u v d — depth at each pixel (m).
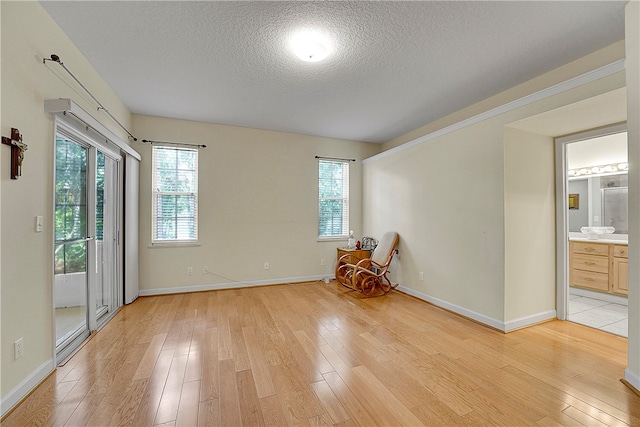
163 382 1.88
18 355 1.67
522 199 2.89
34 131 1.82
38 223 1.86
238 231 4.42
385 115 3.93
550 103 2.38
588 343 2.49
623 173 4.24
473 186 3.08
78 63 2.39
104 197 3.10
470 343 2.49
